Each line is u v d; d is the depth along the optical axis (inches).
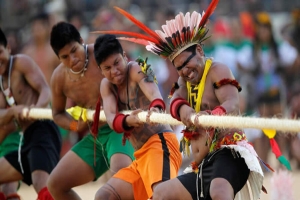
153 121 586.2
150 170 615.2
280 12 1690.5
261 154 1237.1
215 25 1364.4
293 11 1374.3
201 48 577.0
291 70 1309.1
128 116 605.3
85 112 700.7
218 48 1328.7
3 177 774.5
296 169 1269.7
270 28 1298.0
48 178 693.9
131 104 636.1
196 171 581.3
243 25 1322.6
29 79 772.6
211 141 568.4
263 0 1697.8
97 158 695.1
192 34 566.6
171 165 623.8
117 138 681.6
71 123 710.5
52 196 696.4
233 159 560.1
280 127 496.7
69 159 692.1
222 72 562.9
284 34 1346.0
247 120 514.0
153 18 1594.5
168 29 569.6
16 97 779.4
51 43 685.3
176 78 1321.4
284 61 1306.6
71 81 700.0
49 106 792.9
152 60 1334.9
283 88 1290.6
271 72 1289.4
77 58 685.3
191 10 1590.8
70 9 1553.9
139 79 625.0
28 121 775.1
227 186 545.3
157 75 1323.8
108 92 640.4
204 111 552.1
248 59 1304.1
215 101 566.6
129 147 681.0
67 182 686.5
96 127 668.1
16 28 1646.2
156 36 574.2
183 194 572.1
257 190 565.3
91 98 703.1
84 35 1443.2
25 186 1215.6
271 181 617.0
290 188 608.1
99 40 625.0
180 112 557.3
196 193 569.6
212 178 557.0
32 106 756.0
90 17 1596.9
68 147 1266.0
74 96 708.0
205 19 570.6
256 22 1304.1
